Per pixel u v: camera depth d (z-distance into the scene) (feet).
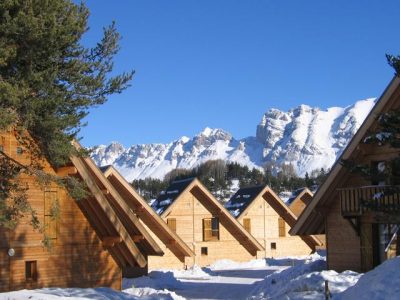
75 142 51.52
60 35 43.06
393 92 73.61
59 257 63.05
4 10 41.81
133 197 115.96
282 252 170.81
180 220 146.61
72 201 64.85
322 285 66.49
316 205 85.10
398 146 58.59
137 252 66.13
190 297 84.02
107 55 48.65
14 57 42.34
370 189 76.18
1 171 47.19
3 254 58.54
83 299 50.55
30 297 49.11
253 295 80.69
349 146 79.30
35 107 43.09
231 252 152.76
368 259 78.79
